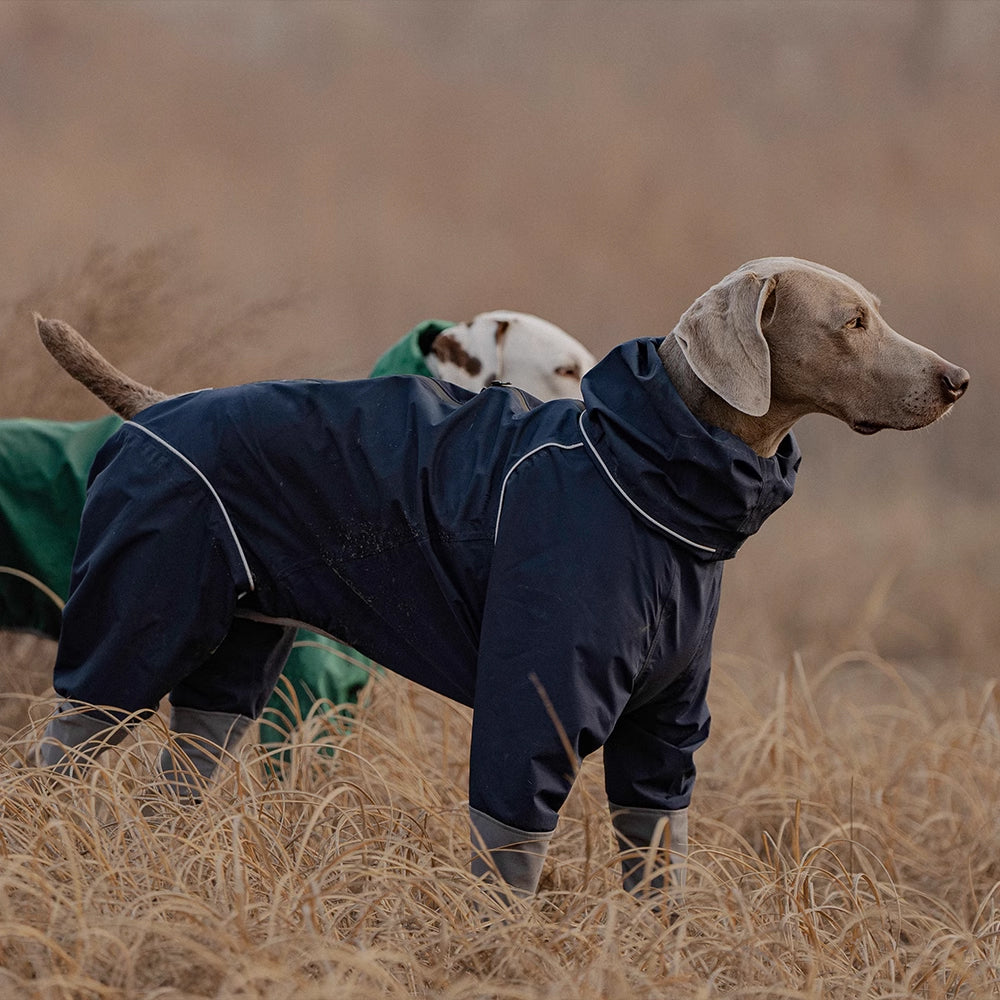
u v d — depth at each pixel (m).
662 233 34.22
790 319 7.12
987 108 41.94
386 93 46.03
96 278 11.22
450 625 7.07
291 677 9.12
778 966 6.38
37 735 7.91
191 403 7.53
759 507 6.77
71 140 39.50
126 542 7.28
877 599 14.31
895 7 47.97
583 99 45.44
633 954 6.49
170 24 50.31
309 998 5.40
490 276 31.67
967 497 21.22
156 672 7.34
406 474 7.06
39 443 8.98
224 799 7.61
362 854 6.97
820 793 9.66
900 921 7.64
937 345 26.95
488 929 6.45
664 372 6.74
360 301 29.12
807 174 38.34
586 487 6.68
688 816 8.28
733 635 15.30
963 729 10.84
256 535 7.25
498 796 6.59
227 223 33.31
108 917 6.00
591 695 6.55
